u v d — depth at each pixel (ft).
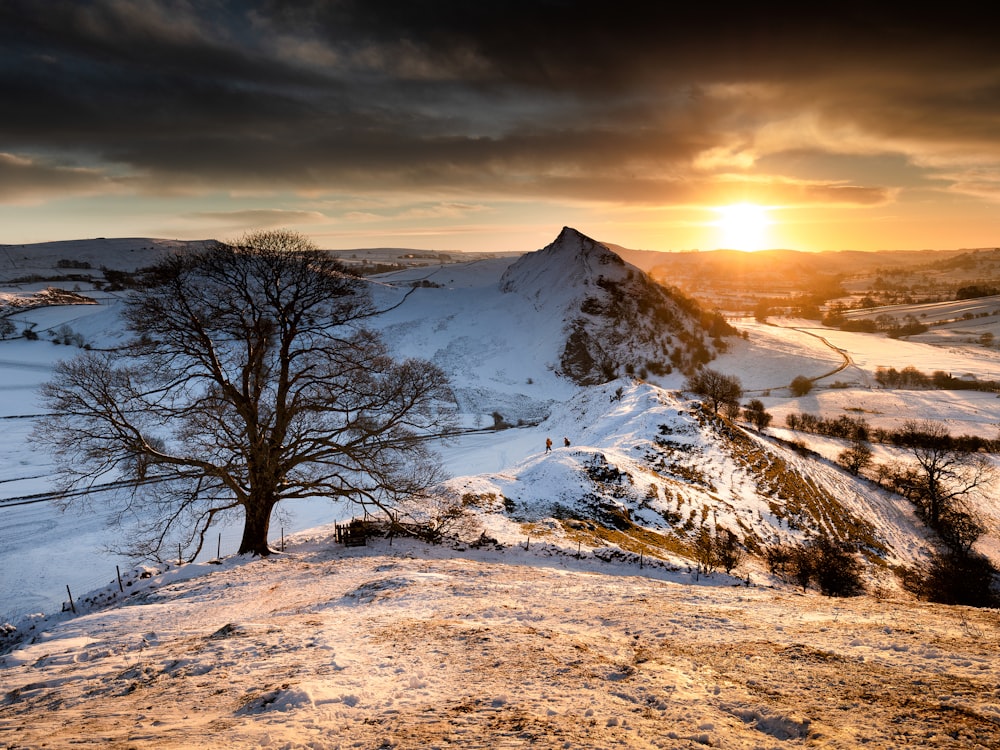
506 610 46.24
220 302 75.92
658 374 376.89
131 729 22.40
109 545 131.85
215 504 150.82
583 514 120.47
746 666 27.45
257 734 19.94
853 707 20.95
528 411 297.74
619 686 25.04
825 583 107.14
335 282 79.15
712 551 115.24
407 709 23.35
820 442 257.14
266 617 48.42
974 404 340.18
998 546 172.04
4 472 177.58
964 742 16.94
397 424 84.64
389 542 90.38
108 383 71.36
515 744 17.80
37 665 39.68
